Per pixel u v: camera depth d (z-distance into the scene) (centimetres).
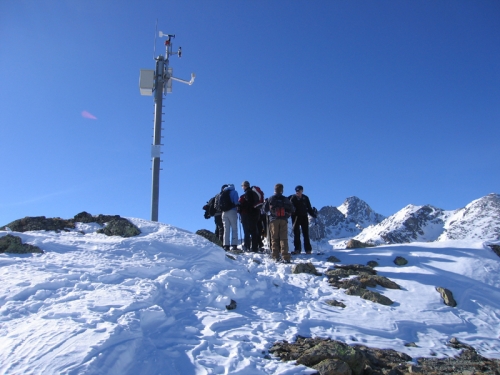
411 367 557
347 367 500
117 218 1069
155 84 1404
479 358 623
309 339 599
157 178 1323
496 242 1099
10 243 812
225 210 1155
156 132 1364
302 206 1193
